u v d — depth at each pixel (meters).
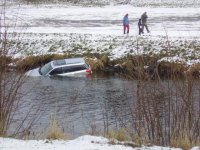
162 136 9.99
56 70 36.78
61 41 46.06
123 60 40.75
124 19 46.91
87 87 32.91
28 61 41.97
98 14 66.94
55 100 27.30
